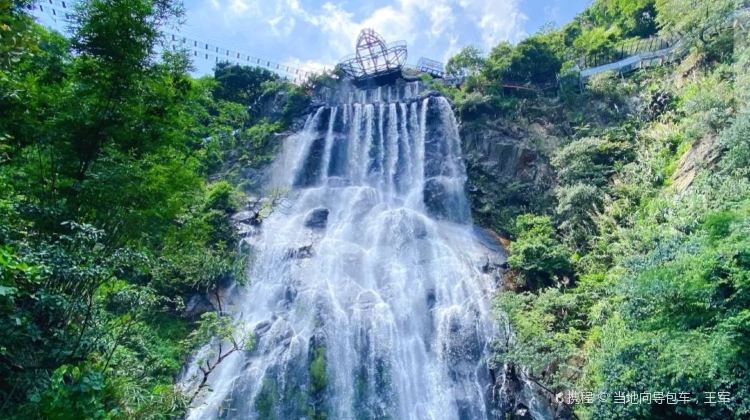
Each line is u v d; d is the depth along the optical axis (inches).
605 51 1152.8
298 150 1052.5
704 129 642.2
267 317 634.8
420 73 1371.8
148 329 535.2
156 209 342.3
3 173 282.4
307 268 705.0
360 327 609.0
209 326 434.0
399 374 577.6
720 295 375.2
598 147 797.2
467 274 689.6
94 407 238.4
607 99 932.6
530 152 905.5
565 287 636.1
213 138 715.4
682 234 487.2
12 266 193.8
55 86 316.8
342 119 1128.2
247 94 1245.1
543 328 532.1
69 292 270.8
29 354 243.0
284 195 924.6
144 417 285.1
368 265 721.0
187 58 361.4
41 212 266.4
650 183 692.1
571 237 705.6
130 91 313.4
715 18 808.3
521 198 860.6
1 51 235.9
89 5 305.1
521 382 530.9
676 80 859.4
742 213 414.9
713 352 354.0
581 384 469.7
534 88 1086.4
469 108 1035.3
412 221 802.2
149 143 331.0
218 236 735.1
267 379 551.5
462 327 605.0
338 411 535.5
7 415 219.8
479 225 857.5
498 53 1201.4
